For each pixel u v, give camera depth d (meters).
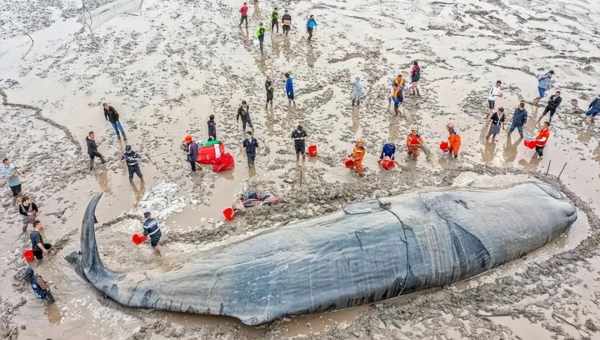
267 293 11.65
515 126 18.97
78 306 12.20
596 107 20.12
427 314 12.05
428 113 21.08
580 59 26.75
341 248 12.30
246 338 11.43
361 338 11.41
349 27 30.36
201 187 16.44
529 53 27.44
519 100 22.38
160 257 13.53
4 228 14.83
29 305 12.27
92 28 30.08
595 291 12.70
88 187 16.56
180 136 19.36
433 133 19.66
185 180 16.81
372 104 21.62
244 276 11.84
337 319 11.96
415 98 22.25
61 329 11.65
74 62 25.81
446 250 12.73
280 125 20.00
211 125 17.77
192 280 11.94
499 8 34.66
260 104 21.55
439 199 13.73
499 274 13.29
